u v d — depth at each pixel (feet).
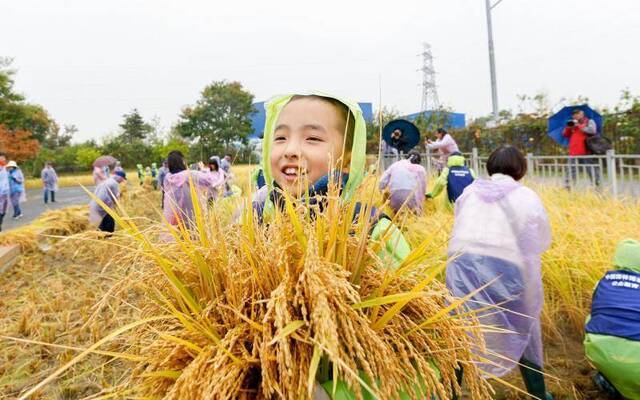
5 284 16.75
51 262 19.21
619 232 12.69
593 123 23.08
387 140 34.14
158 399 2.72
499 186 8.30
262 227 3.27
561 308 11.87
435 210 21.03
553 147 35.19
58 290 13.70
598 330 8.43
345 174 4.39
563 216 14.69
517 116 41.27
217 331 2.78
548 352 10.76
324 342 2.05
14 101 123.44
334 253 2.97
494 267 7.83
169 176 10.73
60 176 155.53
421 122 58.65
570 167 22.90
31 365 9.59
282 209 3.75
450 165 19.02
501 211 8.06
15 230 23.11
